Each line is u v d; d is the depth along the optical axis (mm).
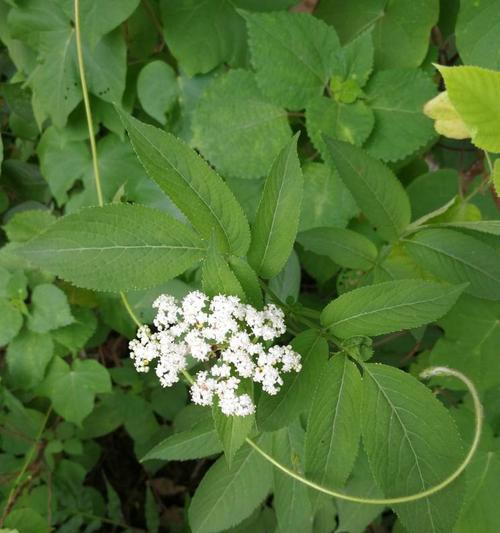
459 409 430
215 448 374
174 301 303
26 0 443
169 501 669
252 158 454
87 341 599
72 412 564
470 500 407
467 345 434
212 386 275
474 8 387
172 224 294
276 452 380
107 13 406
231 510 395
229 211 294
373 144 442
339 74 434
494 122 171
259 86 435
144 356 298
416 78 437
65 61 460
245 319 284
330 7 469
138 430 593
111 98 468
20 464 577
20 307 521
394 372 289
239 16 453
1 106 588
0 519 545
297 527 390
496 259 359
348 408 290
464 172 547
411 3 442
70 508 581
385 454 283
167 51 507
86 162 529
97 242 283
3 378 592
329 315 297
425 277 391
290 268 426
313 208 457
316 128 433
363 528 410
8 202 610
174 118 487
